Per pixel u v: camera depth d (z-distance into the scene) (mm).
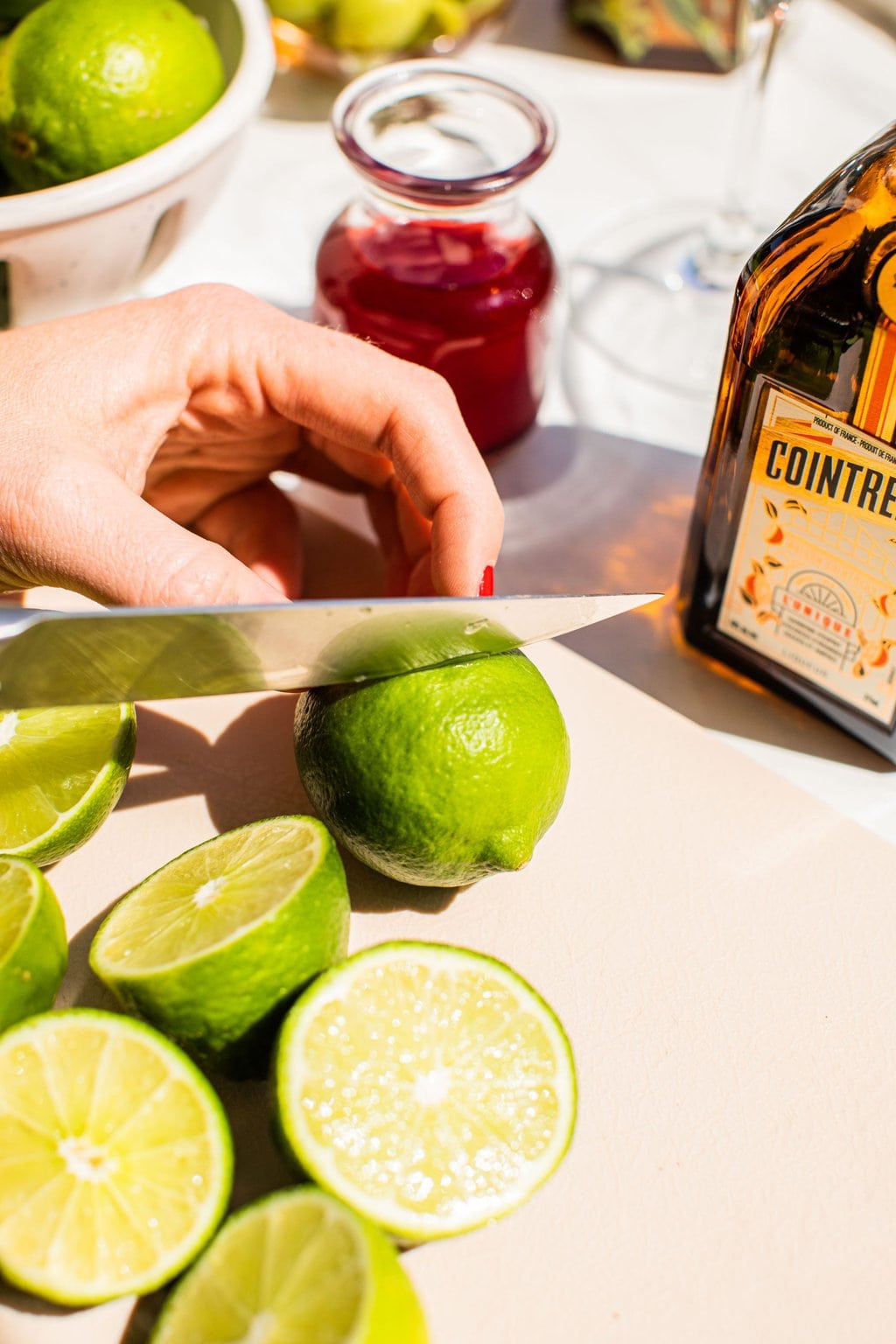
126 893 360
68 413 361
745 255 497
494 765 331
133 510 346
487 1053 329
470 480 365
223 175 427
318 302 435
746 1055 345
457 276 415
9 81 407
